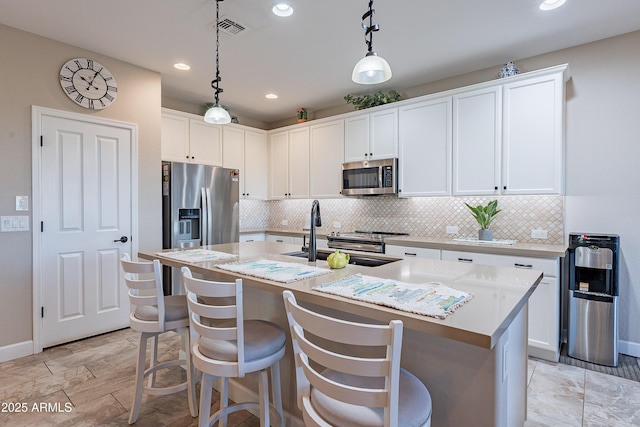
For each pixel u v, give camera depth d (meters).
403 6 2.38
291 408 1.81
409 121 3.71
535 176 2.95
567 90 3.01
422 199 3.97
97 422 1.88
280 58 3.24
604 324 2.56
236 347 1.45
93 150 3.10
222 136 4.63
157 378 2.36
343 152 4.30
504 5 2.37
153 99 3.51
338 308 1.24
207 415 1.49
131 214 3.35
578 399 2.12
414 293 1.30
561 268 2.90
